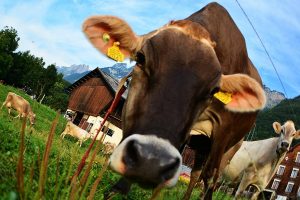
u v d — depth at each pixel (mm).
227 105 1107
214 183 1254
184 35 858
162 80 765
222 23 1241
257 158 2570
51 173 997
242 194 2488
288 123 2604
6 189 682
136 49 958
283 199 13898
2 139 1293
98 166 1523
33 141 1630
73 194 657
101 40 969
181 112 730
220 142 1221
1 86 7438
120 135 8461
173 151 642
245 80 1018
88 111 10125
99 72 10117
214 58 847
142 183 627
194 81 782
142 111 737
